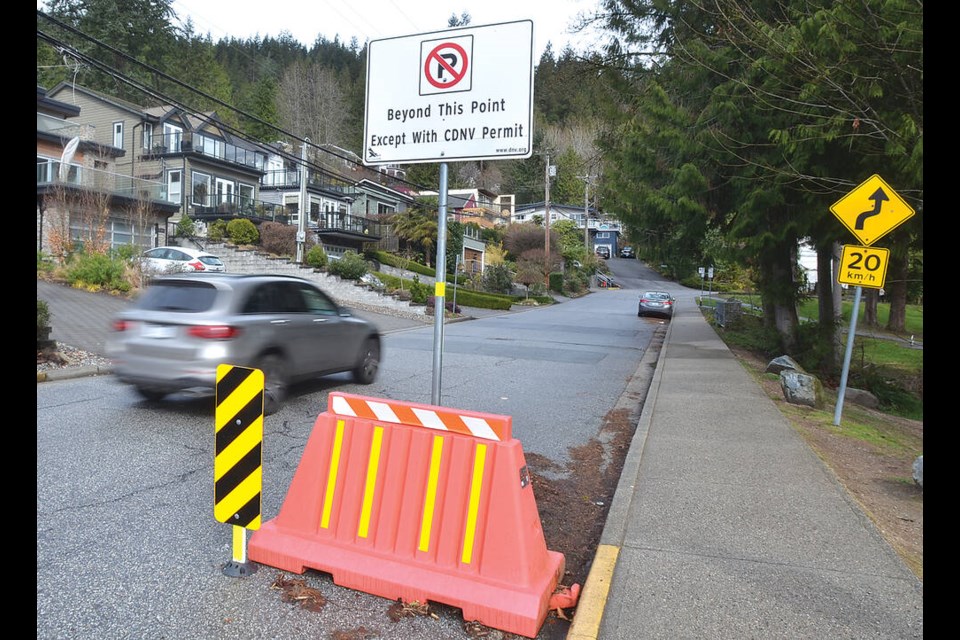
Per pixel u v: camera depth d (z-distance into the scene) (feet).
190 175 120.57
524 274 155.74
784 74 34.04
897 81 30.71
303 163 64.64
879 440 25.98
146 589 11.64
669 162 49.55
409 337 61.41
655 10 49.52
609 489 19.03
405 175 224.74
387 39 15.49
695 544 13.83
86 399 27.09
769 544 13.84
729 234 47.80
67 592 11.41
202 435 22.04
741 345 65.82
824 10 29.50
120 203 80.79
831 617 10.76
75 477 17.48
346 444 12.71
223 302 24.43
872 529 14.74
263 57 278.46
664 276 276.41
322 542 12.46
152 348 23.82
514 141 14.46
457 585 11.15
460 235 165.17
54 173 74.33
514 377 39.73
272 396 25.53
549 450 23.11
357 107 258.98
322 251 99.91
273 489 17.24
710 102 43.65
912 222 35.04
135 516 14.99
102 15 149.28
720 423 26.11
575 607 11.66
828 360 55.31
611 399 33.99
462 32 14.79
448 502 11.64
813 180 37.83
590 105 58.90
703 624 10.51
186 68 188.44
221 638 10.18
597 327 84.94
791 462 20.35
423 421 12.11
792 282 57.41
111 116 121.90
